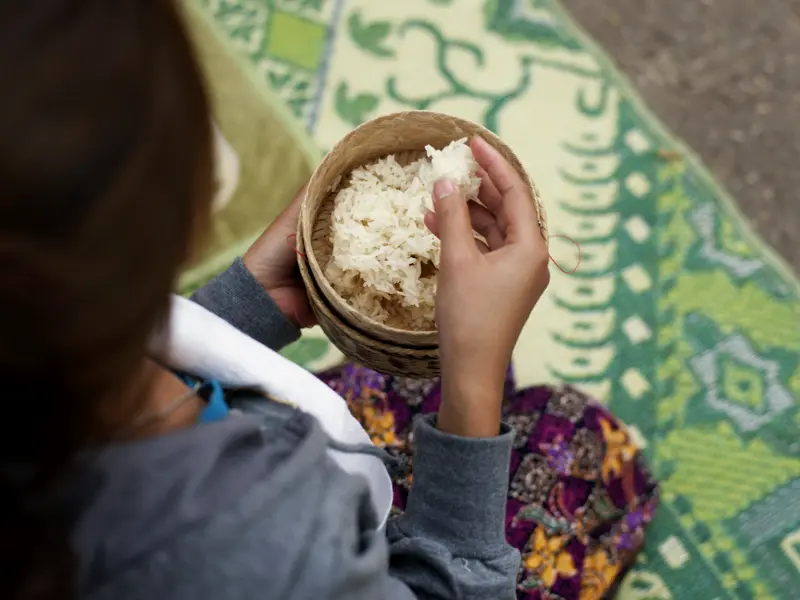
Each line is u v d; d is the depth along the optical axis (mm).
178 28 331
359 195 813
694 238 1357
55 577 352
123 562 378
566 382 1274
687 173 1392
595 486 1004
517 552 599
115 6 302
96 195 295
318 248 848
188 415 524
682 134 1419
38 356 311
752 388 1280
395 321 820
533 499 966
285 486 417
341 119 1391
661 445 1251
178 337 582
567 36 1468
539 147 1397
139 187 307
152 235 321
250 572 391
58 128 285
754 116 1429
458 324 583
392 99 1412
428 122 814
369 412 1000
